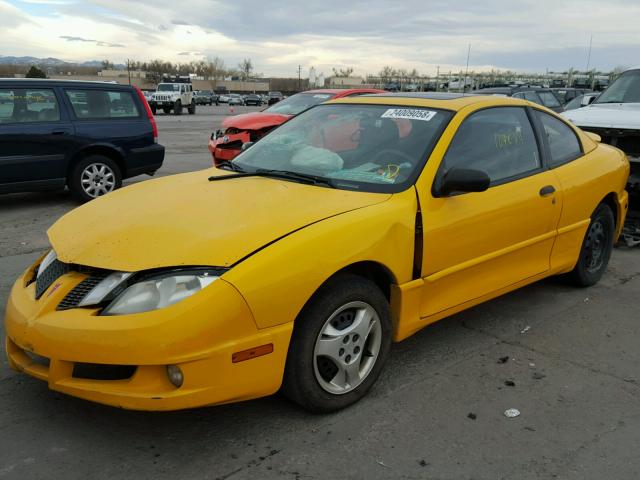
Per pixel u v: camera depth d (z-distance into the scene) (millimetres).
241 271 2625
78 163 8352
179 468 2656
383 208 3201
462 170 3346
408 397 3311
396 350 3922
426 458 2768
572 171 4547
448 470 2686
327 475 2631
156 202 3334
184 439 2873
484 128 3938
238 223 2920
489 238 3766
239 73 141750
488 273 3891
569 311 4684
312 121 4324
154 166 9219
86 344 2568
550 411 3211
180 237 2820
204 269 2629
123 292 2637
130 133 8789
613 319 4543
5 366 3529
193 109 41188
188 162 12867
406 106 4012
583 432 3018
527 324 4410
